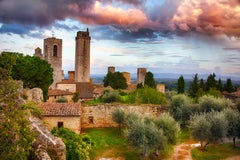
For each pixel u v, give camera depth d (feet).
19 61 134.82
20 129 34.86
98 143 100.07
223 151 95.40
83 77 375.25
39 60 148.15
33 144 42.39
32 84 139.85
